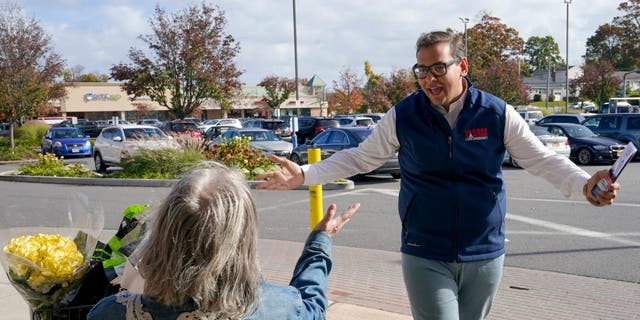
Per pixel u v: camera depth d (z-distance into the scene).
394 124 3.30
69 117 64.69
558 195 12.95
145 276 1.85
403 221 3.31
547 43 111.88
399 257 7.83
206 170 1.93
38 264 2.89
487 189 3.17
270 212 11.64
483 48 55.03
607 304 5.83
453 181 3.13
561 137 20.08
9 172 20.36
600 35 77.12
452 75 3.10
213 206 1.80
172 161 17.64
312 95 71.94
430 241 3.17
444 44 3.10
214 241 1.77
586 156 20.66
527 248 8.21
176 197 1.83
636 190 13.45
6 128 44.22
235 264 1.81
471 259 3.14
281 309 1.95
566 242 8.52
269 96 62.28
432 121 3.16
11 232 3.21
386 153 3.42
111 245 3.23
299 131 34.69
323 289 2.20
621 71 77.56
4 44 29.88
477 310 3.29
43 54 31.30
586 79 62.06
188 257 1.78
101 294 3.08
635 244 8.27
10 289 6.23
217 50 35.00
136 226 3.14
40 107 32.41
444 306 3.11
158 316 1.83
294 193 14.20
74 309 3.04
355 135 17.83
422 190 3.19
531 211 11.02
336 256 7.92
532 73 105.94
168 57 33.78
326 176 3.37
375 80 69.69
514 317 5.51
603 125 22.55
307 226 10.27
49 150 30.81
